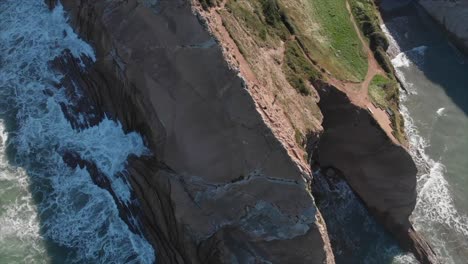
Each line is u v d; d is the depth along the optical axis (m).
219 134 35.22
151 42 37.28
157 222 36.84
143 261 36.72
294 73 39.66
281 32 41.78
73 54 42.38
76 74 41.94
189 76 35.84
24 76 42.97
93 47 41.38
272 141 33.91
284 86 37.97
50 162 39.62
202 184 35.59
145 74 37.50
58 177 39.09
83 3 41.97
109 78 40.00
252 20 39.81
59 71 42.75
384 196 42.62
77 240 36.78
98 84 40.72
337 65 43.12
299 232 34.56
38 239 36.34
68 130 40.84
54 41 43.56
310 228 34.41
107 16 39.53
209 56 35.12
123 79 38.88
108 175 38.69
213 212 35.44
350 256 42.16
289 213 34.50
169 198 36.09
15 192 37.97
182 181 35.97
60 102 41.78
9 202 37.47
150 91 37.34
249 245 35.03
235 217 35.19
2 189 37.88
